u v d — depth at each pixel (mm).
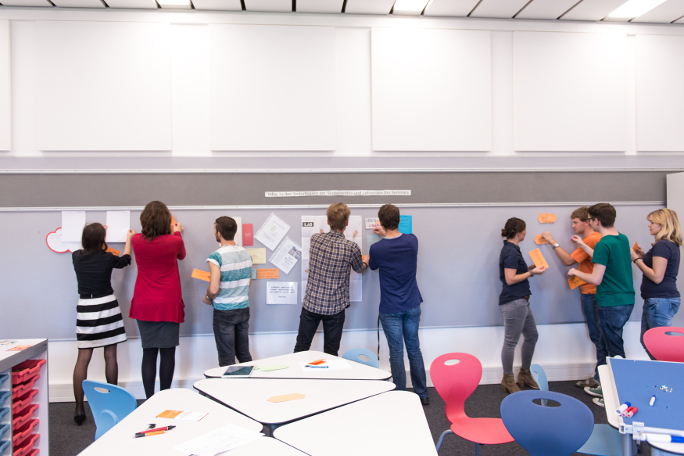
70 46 3020
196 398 1603
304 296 2955
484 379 3279
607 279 2799
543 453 1442
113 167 3051
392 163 3238
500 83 3336
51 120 3006
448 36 3258
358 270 2838
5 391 1938
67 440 2461
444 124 3248
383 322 2842
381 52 3205
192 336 3082
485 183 3289
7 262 2986
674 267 2756
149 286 2617
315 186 3168
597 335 3164
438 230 3254
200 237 3088
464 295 3271
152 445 1244
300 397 1617
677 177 3283
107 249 3025
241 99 3115
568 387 3197
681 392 1374
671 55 3430
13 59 3033
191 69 3113
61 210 3012
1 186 2996
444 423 2625
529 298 3238
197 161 3104
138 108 3061
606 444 1684
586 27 3354
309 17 3170
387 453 1208
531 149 3309
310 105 3162
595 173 3363
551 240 3246
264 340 3137
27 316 2990
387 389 1702
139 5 3021
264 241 3115
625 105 3391
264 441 1269
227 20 3107
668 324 2729
